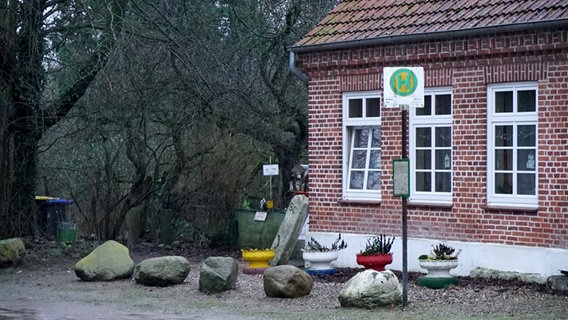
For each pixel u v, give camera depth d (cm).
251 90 2648
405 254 1480
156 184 2794
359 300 1474
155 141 2827
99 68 2411
